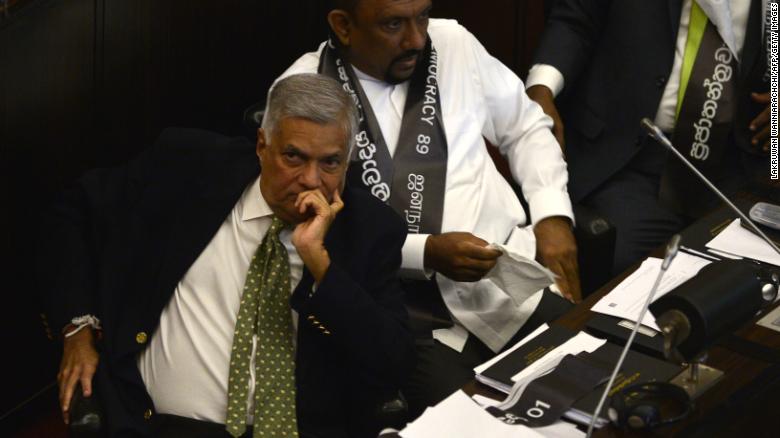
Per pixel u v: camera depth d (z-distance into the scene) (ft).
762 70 40.11
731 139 41.42
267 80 45.73
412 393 33.42
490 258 31.91
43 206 38.09
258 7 44.39
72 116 38.37
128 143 40.63
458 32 37.19
